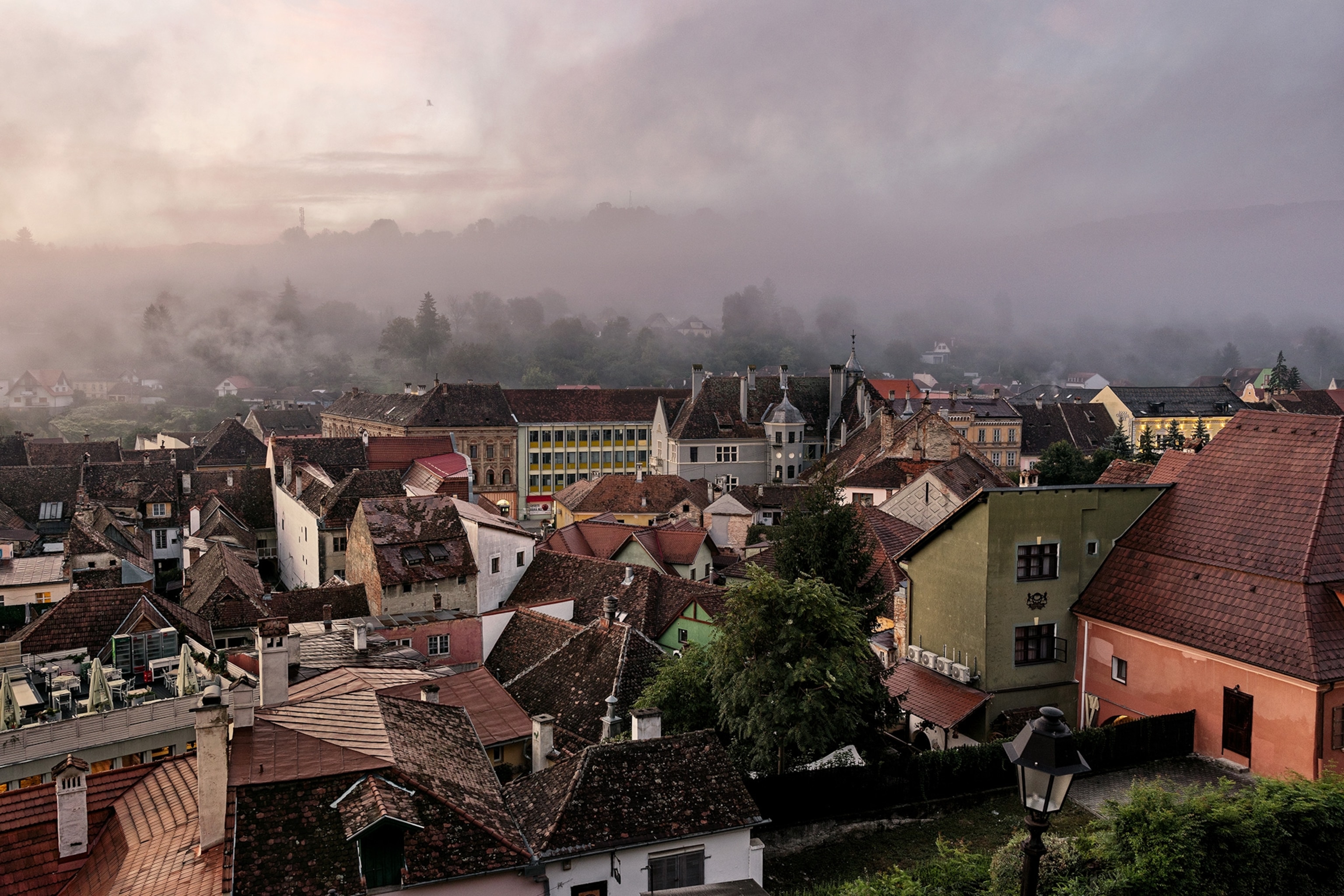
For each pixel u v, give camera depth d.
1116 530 42.50
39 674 41.84
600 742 37.59
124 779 26.91
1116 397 171.75
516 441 142.50
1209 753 35.66
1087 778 34.50
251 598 59.97
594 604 56.66
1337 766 31.92
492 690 40.25
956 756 35.00
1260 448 40.09
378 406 152.38
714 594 51.66
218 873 20.86
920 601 45.16
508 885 23.22
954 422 150.12
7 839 24.28
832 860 31.12
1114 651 39.94
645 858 25.00
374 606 61.22
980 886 25.03
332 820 22.20
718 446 132.38
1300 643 32.66
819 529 42.16
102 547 66.75
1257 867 23.19
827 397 139.50
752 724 32.94
